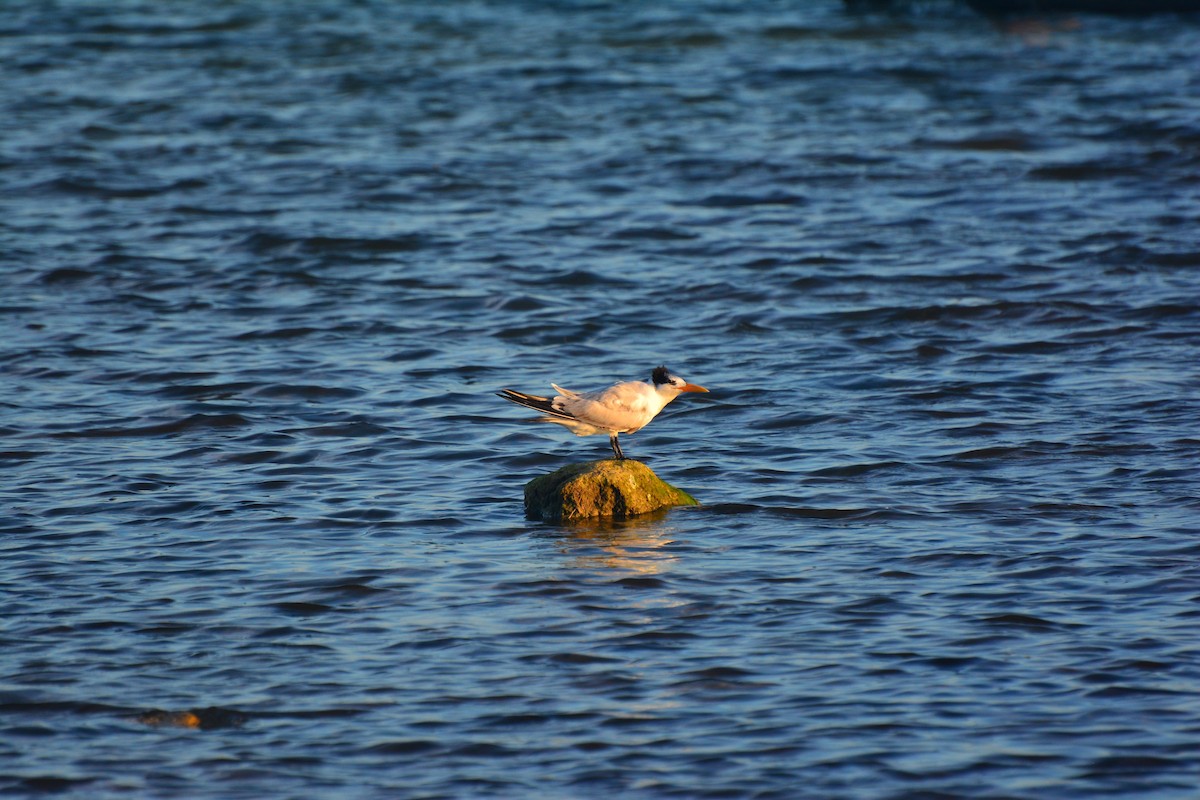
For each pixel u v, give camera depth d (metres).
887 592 12.78
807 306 23.23
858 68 41.53
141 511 15.01
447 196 30.16
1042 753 10.05
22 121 35.53
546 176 31.59
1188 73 39.88
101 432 17.66
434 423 18.06
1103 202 28.73
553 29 47.78
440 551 13.88
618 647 11.77
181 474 16.20
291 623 12.26
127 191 30.23
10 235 26.98
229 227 27.88
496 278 24.92
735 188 30.48
